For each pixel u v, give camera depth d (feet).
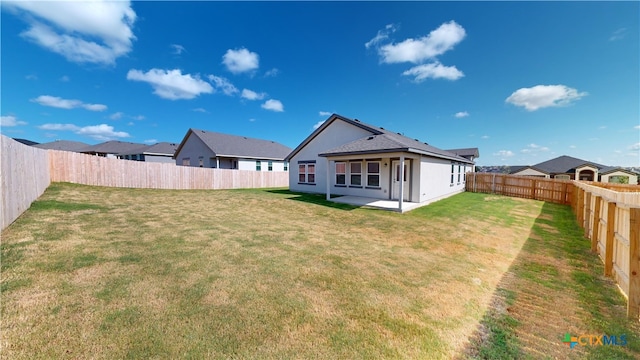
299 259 14.24
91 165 41.34
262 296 9.95
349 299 9.89
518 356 7.07
